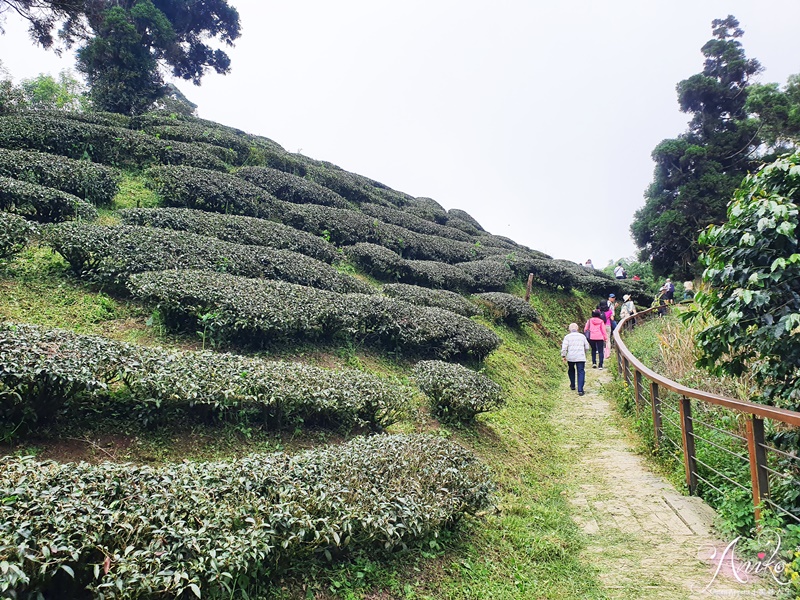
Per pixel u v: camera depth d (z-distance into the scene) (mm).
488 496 5371
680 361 9203
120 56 23484
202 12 29906
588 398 11930
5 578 2676
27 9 18500
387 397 6746
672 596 4137
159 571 3059
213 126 26047
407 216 22250
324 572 3980
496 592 4348
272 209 14961
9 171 10734
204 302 7719
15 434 4754
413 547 4613
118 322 7758
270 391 5844
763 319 4449
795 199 4672
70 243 8242
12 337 4984
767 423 5340
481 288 17969
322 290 9945
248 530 3504
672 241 26281
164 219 11031
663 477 6777
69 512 3188
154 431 5465
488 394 8023
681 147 27203
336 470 4613
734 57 27703
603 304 19500
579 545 5246
